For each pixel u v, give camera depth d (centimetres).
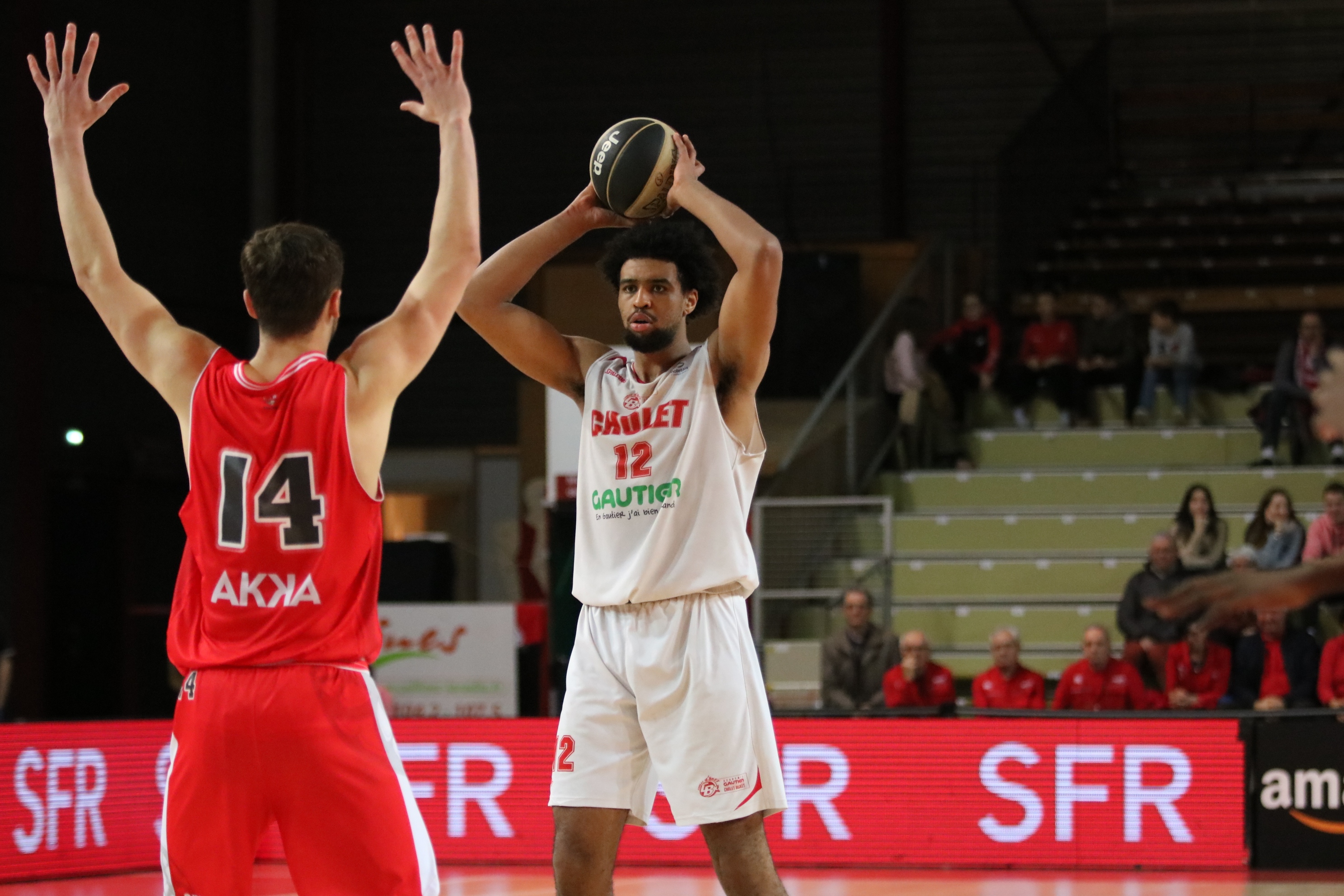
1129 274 3541
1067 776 1573
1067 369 2970
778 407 3152
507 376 3616
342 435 695
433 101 736
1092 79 3816
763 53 3700
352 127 3697
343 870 682
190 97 3378
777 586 2481
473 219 734
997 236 3559
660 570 832
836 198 3662
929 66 3709
